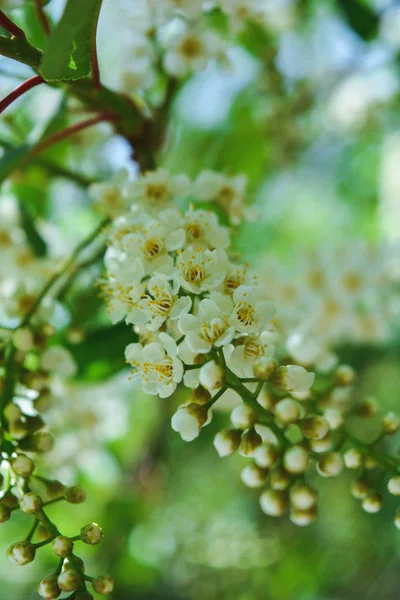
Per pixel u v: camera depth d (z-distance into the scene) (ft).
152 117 1.02
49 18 1.02
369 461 0.83
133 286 0.80
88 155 1.17
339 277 1.16
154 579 1.72
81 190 1.23
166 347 0.78
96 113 0.98
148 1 1.02
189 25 1.05
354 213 1.84
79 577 0.77
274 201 1.76
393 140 1.72
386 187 1.70
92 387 1.12
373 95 1.59
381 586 2.09
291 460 0.79
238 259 0.87
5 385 0.87
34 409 0.88
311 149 1.74
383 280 1.17
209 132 1.46
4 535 1.42
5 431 0.84
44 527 0.78
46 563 1.57
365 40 1.37
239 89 1.51
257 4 1.13
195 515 2.19
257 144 1.46
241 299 0.78
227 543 1.86
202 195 0.97
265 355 0.79
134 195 0.89
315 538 2.08
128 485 1.54
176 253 0.83
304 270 1.18
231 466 2.25
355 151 1.80
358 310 1.18
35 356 0.94
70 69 0.82
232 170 1.43
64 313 1.03
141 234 0.83
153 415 1.54
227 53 1.06
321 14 1.54
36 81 0.84
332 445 0.85
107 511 1.49
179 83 1.08
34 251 1.08
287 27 1.50
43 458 0.91
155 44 1.07
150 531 1.70
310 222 1.88
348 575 2.10
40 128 1.00
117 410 1.19
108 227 0.93
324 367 0.97
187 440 0.78
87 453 1.13
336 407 0.88
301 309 1.16
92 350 1.02
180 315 0.78
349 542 2.11
